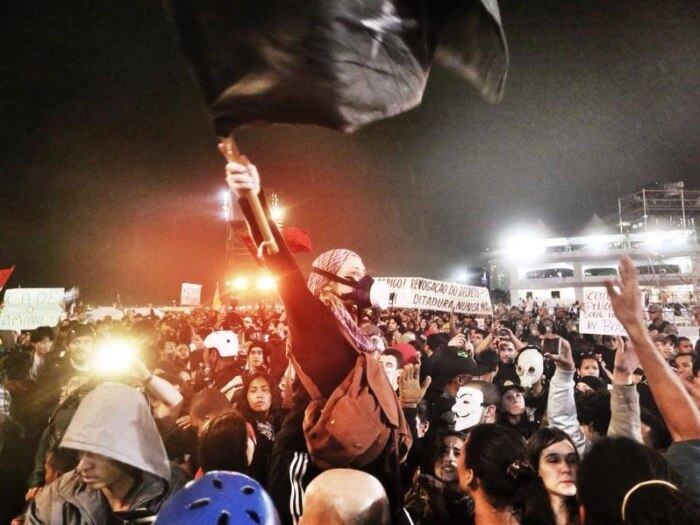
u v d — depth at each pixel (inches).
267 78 34.5
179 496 59.0
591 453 60.1
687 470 71.4
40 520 92.7
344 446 63.3
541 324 653.3
